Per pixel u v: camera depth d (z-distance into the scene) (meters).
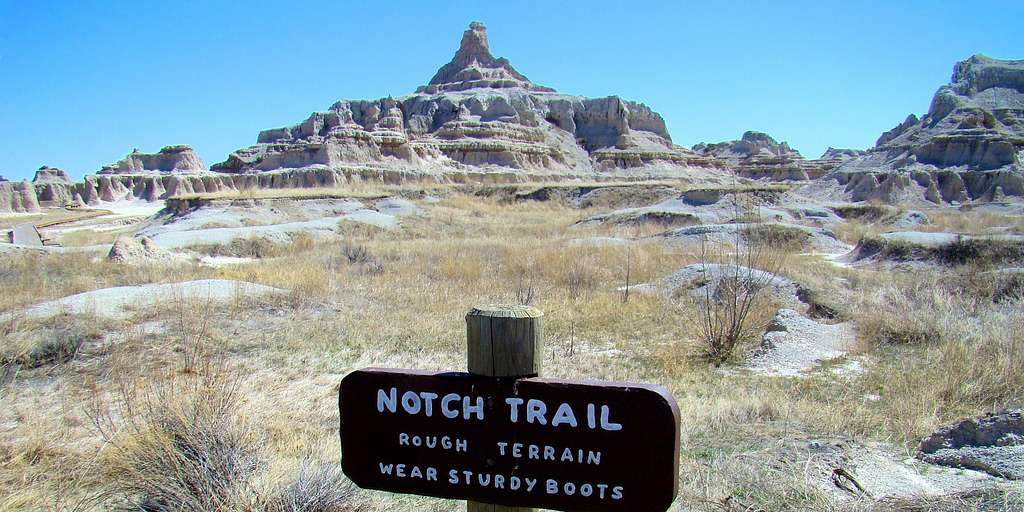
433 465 2.60
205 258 23.70
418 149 87.56
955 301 12.61
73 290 14.68
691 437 6.29
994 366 7.91
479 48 133.62
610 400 2.37
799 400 7.69
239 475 4.80
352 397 2.67
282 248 26.75
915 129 66.00
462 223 38.88
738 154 133.50
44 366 9.42
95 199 91.69
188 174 92.19
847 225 33.56
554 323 12.25
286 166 82.38
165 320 11.46
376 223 34.25
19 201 77.38
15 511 4.79
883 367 9.12
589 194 54.97
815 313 12.92
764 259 16.27
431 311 13.09
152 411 5.48
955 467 5.36
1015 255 19.56
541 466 2.47
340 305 13.56
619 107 113.75
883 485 5.00
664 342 11.03
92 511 4.80
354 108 106.62
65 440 6.29
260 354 10.06
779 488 4.75
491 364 2.48
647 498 2.36
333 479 4.88
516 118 102.12
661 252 21.50
